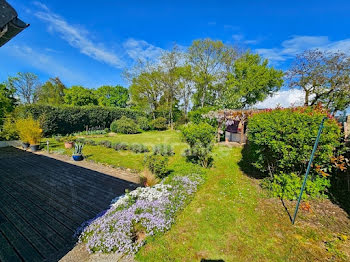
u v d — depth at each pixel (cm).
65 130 1480
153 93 2273
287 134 362
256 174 526
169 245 250
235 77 1925
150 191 383
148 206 324
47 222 302
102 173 568
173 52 1988
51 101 2730
